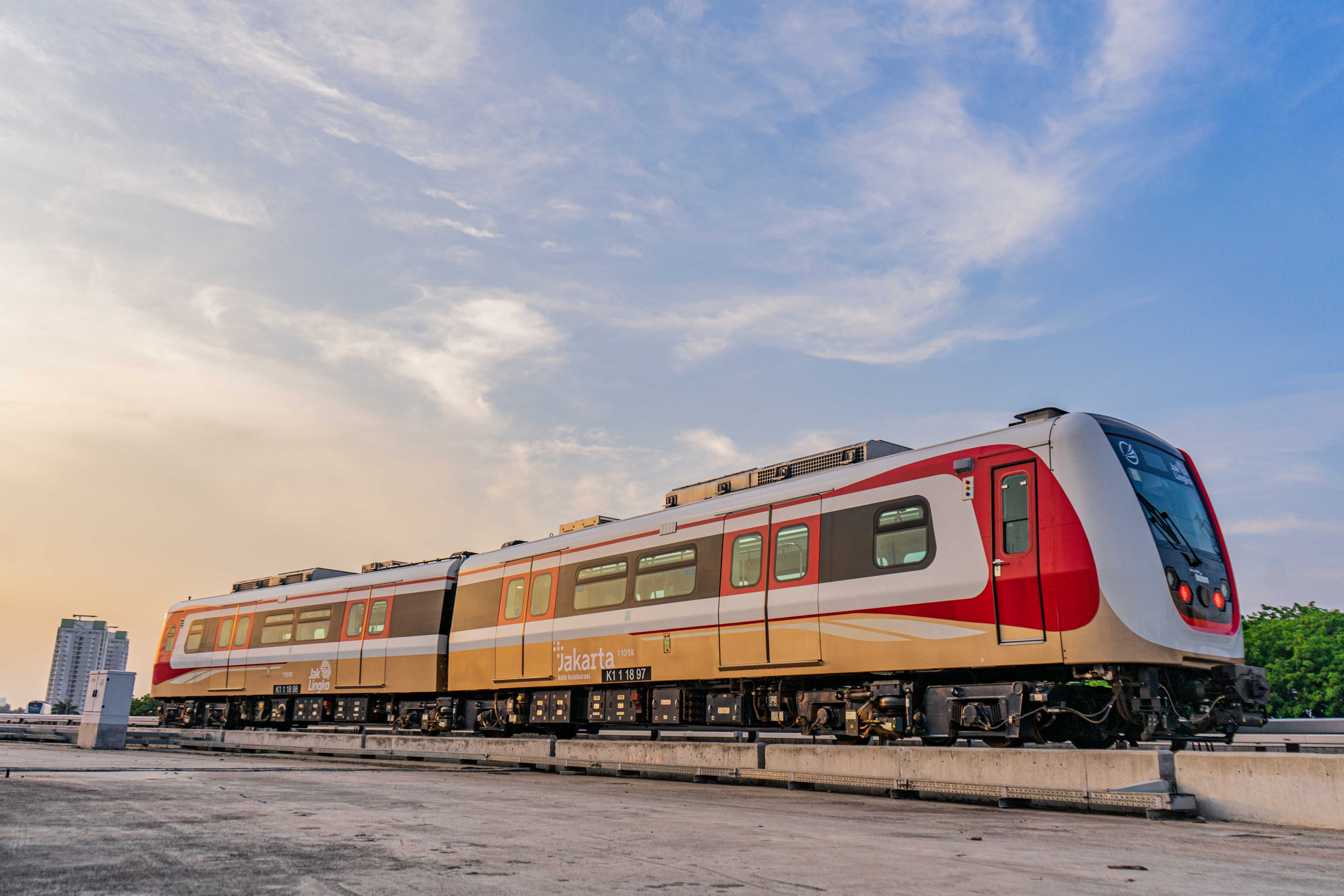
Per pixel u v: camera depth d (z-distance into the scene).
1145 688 9.37
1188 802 7.51
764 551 13.08
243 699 24.70
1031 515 10.16
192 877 4.18
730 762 11.47
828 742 14.55
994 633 10.23
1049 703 9.94
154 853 4.80
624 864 4.82
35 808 6.60
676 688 14.53
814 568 12.30
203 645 25.95
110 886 3.95
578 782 11.71
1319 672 36.72
